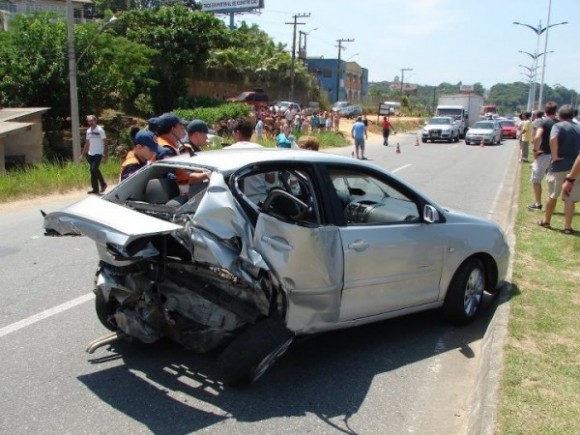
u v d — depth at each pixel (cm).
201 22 4347
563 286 598
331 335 506
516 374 400
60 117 3062
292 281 390
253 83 5372
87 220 375
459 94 4503
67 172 1455
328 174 437
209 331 399
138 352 457
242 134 647
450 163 2228
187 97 4347
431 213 477
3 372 421
